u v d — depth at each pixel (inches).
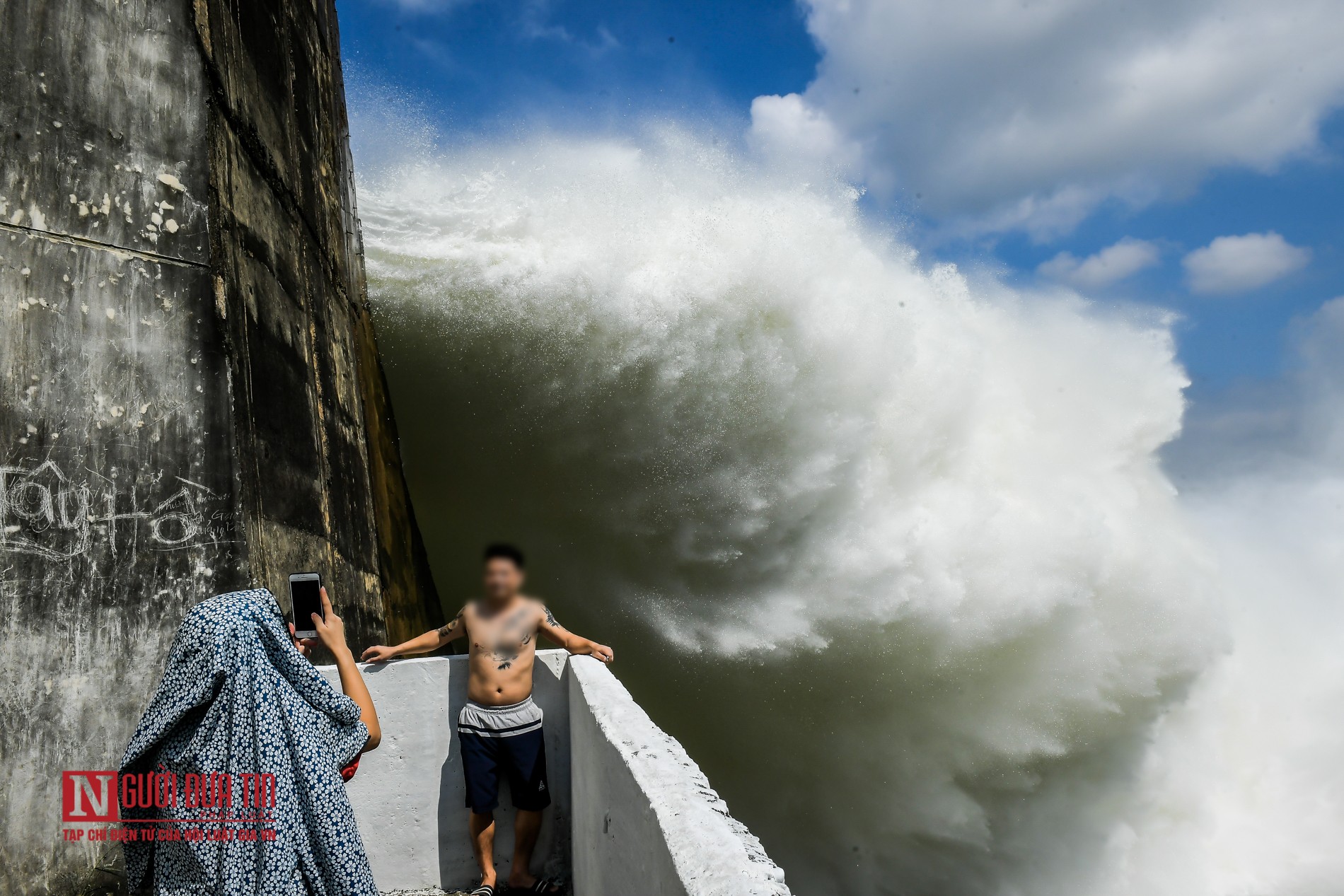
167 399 144.9
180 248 151.1
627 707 101.8
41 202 137.7
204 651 76.9
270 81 217.2
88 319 139.4
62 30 143.1
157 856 76.3
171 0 158.2
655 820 68.9
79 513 134.3
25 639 127.0
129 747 76.4
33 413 132.7
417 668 130.3
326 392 223.6
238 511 147.6
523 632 127.9
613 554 349.1
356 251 320.2
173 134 154.4
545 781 127.7
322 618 97.8
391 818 127.9
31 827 123.0
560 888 126.6
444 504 349.7
